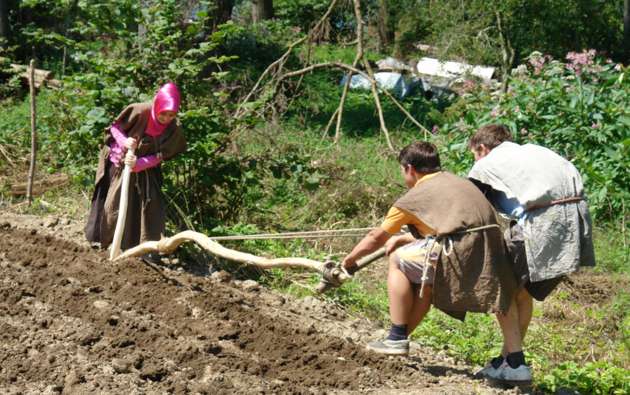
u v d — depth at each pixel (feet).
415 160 20.70
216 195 34.35
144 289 24.94
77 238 30.09
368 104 67.87
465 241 19.57
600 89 42.63
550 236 19.76
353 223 37.37
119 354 20.42
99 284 25.03
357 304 29.17
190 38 34.50
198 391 19.10
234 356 21.15
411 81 71.31
